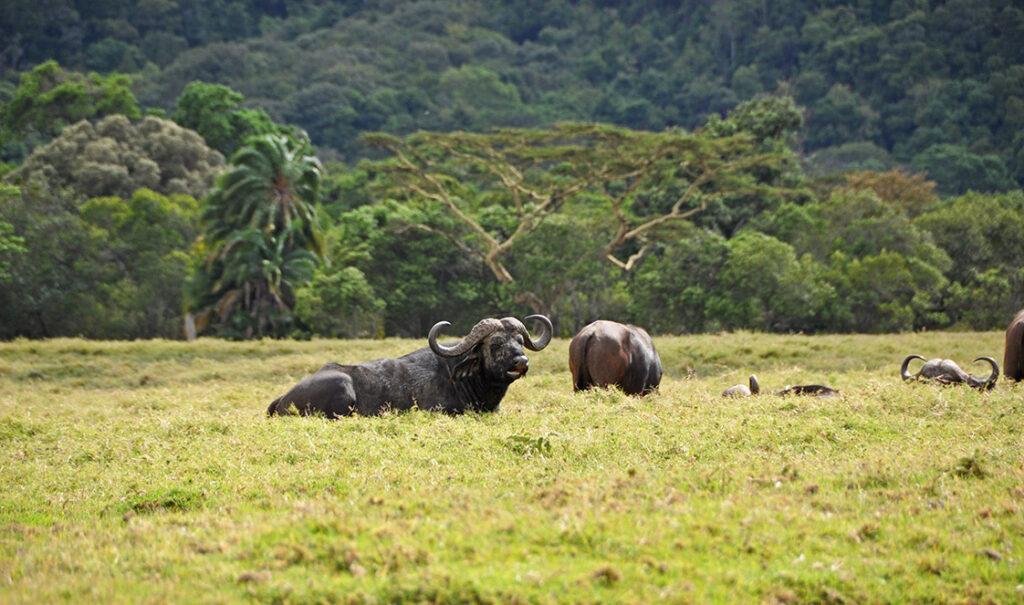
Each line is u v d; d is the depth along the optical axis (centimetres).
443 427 1498
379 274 6100
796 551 988
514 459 1309
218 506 1177
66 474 1370
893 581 946
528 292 5959
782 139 7875
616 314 6009
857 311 5603
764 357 3058
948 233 6241
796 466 1234
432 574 897
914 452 1299
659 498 1102
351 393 1672
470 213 6662
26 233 6031
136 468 1380
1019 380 2041
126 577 946
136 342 3441
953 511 1092
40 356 3222
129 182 7331
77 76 9656
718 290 5538
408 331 6331
